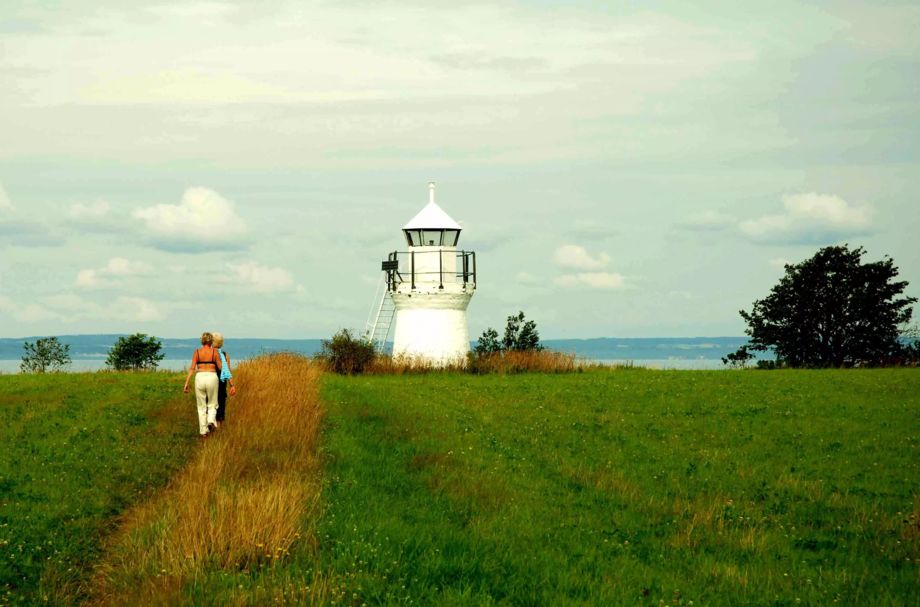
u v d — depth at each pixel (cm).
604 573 1443
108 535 1612
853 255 7369
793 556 1595
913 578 1465
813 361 7200
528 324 6794
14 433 2477
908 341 7206
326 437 2538
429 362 5534
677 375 4881
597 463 2380
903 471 2320
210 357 2495
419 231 6000
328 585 1273
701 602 1344
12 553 1438
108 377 4262
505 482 2086
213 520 1494
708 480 2205
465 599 1270
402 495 1916
